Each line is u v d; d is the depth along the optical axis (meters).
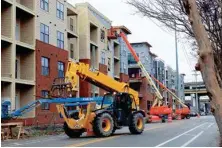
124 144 17.53
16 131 23.88
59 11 41.81
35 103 25.78
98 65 53.28
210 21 8.89
